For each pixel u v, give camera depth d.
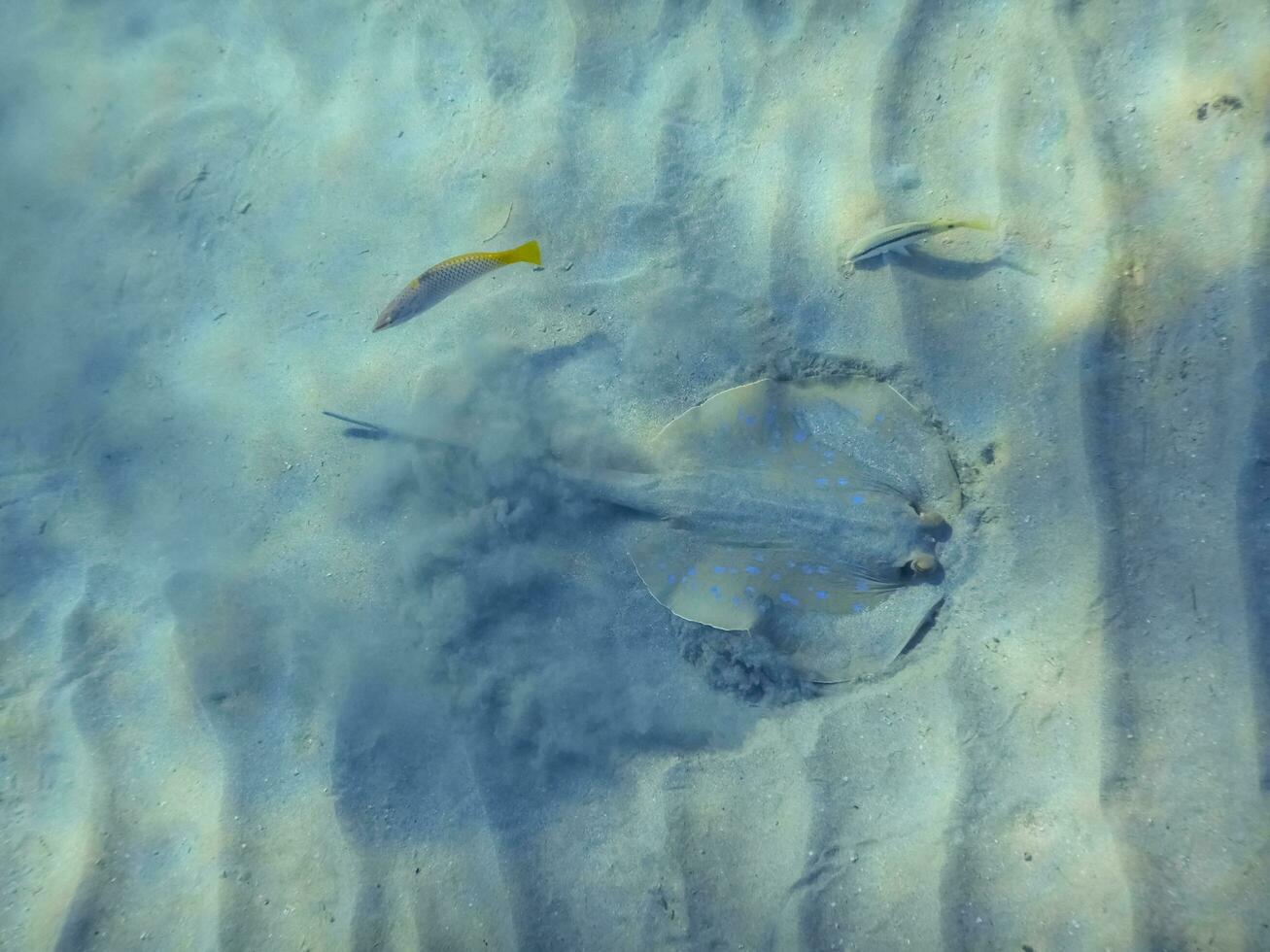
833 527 1.11
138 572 1.15
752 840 1.03
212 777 1.06
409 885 1.02
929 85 1.14
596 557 1.16
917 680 1.07
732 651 1.11
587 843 1.04
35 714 1.08
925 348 1.12
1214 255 1.02
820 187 1.16
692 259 1.19
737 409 1.16
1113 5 1.09
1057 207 1.09
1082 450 1.04
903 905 0.98
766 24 1.19
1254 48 1.04
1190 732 0.97
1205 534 0.99
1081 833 0.97
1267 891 0.92
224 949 1.00
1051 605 1.04
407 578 1.15
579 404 1.20
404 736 1.08
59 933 1.01
